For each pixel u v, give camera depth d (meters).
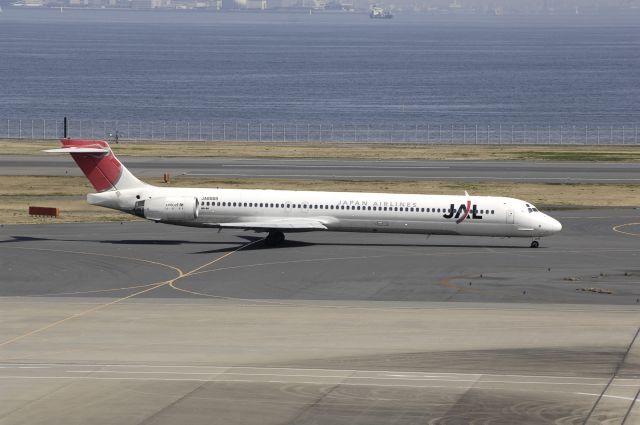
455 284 197.00
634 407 119.44
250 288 191.38
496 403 120.44
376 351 144.88
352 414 115.94
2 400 120.56
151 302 178.12
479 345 148.62
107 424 112.00
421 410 117.62
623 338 153.50
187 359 139.88
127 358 140.38
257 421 113.31
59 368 135.00
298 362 138.75
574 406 119.50
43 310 171.00
